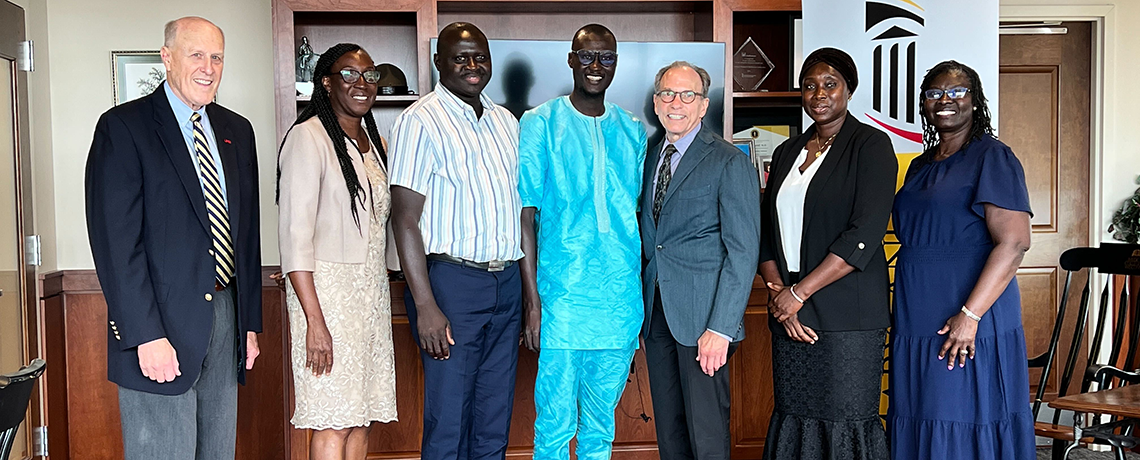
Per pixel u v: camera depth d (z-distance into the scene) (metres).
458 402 2.45
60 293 3.67
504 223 2.45
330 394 2.41
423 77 3.38
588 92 2.49
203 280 2.21
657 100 2.52
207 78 2.22
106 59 3.71
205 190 2.26
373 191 2.50
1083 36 4.25
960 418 2.49
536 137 2.51
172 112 2.23
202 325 2.20
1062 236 4.30
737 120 3.90
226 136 2.36
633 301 2.52
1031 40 4.25
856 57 3.36
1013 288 2.55
